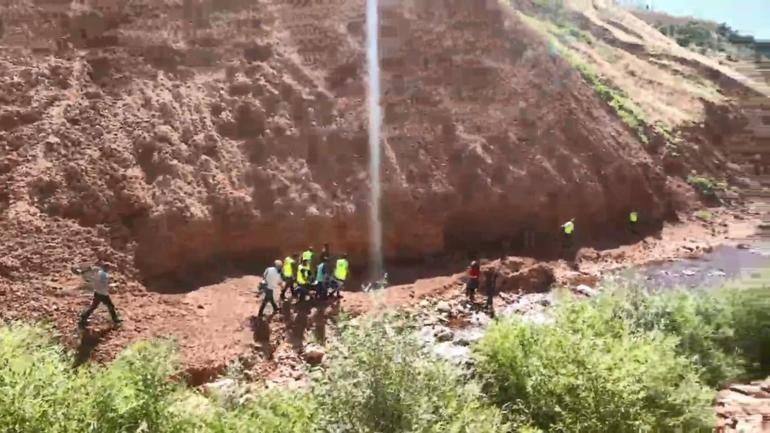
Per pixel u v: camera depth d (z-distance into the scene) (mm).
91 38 20406
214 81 20891
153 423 8227
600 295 14305
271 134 20422
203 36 21766
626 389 9539
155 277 16453
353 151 21125
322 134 21047
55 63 19250
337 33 23594
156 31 21109
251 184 19297
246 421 8703
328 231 19406
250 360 14000
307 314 16109
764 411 10719
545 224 23578
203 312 15562
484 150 23281
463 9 26781
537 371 10242
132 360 8992
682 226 28172
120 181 17297
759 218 30047
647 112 33031
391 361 8359
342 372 8359
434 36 25344
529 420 9953
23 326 11625
